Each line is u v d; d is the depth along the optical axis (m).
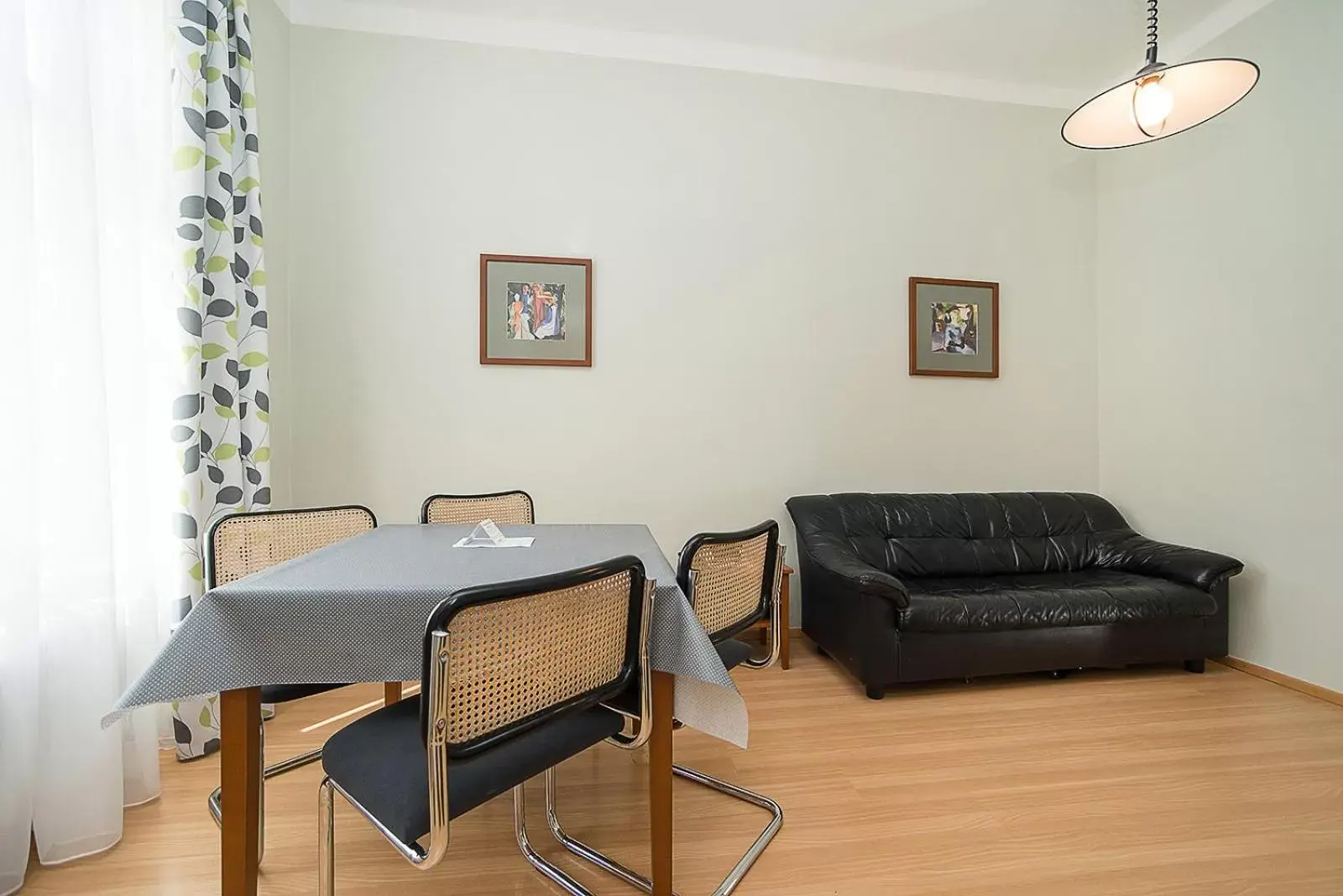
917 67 3.27
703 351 3.12
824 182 3.22
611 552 1.50
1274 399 2.59
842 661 2.54
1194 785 1.75
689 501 3.11
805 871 1.39
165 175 1.85
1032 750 1.96
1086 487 3.48
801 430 3.21
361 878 1.37
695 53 3.09
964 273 3.36
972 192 3.37
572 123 3.00
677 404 3.09
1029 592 2.52
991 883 1.35
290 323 2.77
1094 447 3.49
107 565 1.48
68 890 1.33
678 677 1.29
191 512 1.86
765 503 3.17
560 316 2.98
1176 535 3.04
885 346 3.28
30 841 1.43
